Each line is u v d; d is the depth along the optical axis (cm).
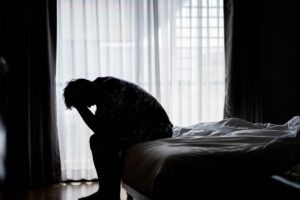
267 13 459
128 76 434
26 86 403
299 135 258
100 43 429
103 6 427
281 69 464
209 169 233
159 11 439
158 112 314
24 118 403
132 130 303
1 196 372
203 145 265
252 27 448
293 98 464
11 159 403
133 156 282
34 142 408
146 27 435
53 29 411
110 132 302
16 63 404
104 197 300
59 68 422
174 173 227
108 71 427
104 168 301
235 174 236
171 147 258
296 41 465
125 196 356
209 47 448
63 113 423
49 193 377
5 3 404
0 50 403
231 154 239
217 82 451
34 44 409
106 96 306
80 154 425
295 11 464
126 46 434
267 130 310
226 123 353
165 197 225
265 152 244
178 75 443
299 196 192
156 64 432
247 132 303
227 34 445
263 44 460
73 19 421
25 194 377
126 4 432
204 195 230
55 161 414
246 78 446
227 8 445
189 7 441
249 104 448
